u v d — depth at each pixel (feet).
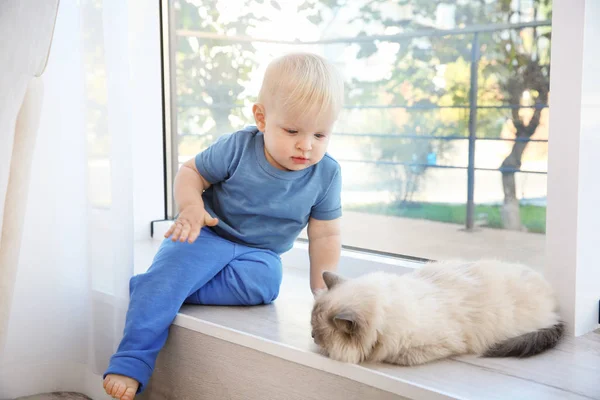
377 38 8.39
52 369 4.79
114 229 4.58
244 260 4.53
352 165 8.59
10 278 4.28
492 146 7.97
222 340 3.98
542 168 7.55
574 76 3.86
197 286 4.37
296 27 8.06
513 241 7.54
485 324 3.58
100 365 4.69
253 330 3.92
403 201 8.54
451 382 3.14
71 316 4.79
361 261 5.41
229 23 7.64
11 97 4.02
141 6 6.74
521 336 3.61
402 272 5.12
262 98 4.30
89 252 4.67
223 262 4.46
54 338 4.76
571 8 3.82
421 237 7.65
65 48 4.59
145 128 6.84
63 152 4.65
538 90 7.54
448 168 8.30
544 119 7.54
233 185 4.59
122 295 4.57
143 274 4.39
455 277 3.80
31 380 4.73
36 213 4.65
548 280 4.07
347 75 8.38
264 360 3.75
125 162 4.55
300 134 4.18
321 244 4.73
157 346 4.17
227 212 4.70
